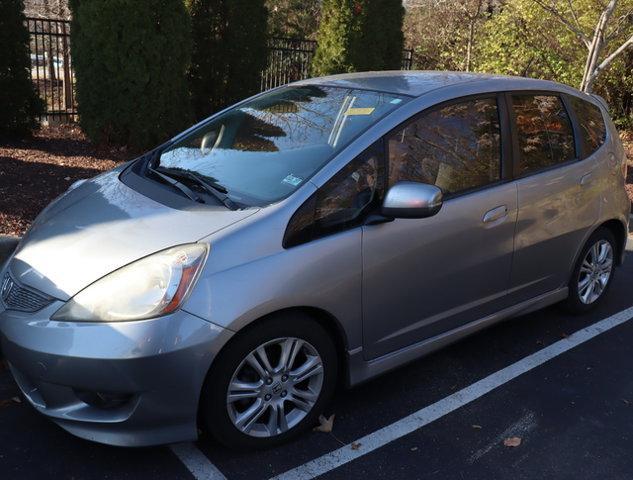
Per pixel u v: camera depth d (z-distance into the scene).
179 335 2.61
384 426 3.27
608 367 3.99
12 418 3.17
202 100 9.82
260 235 2.83
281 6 20.27
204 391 2.76
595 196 4.37
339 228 3.04
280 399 2.99
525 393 3.65
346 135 3.32
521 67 12.68
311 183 3.04
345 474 2.90
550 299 4.29
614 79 12.67
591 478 2.96
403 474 2.93
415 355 3.46
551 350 4.16
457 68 14.54
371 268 3.11
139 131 8.33
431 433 3.23
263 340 2.83
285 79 12.06
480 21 14.23
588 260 4.60
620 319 4.68
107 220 3.08
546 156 4.08
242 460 2.95
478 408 3.47
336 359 3.13
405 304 3.32
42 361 2.66
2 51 8.12
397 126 3.35
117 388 2.61
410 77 3.96
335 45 10.37
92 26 7.90
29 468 2.83
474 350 4.12
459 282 3.55
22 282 2.90
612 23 11.48
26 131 8.58
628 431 3.33
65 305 2.70
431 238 3.33
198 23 9.45
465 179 3.57
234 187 3.24
